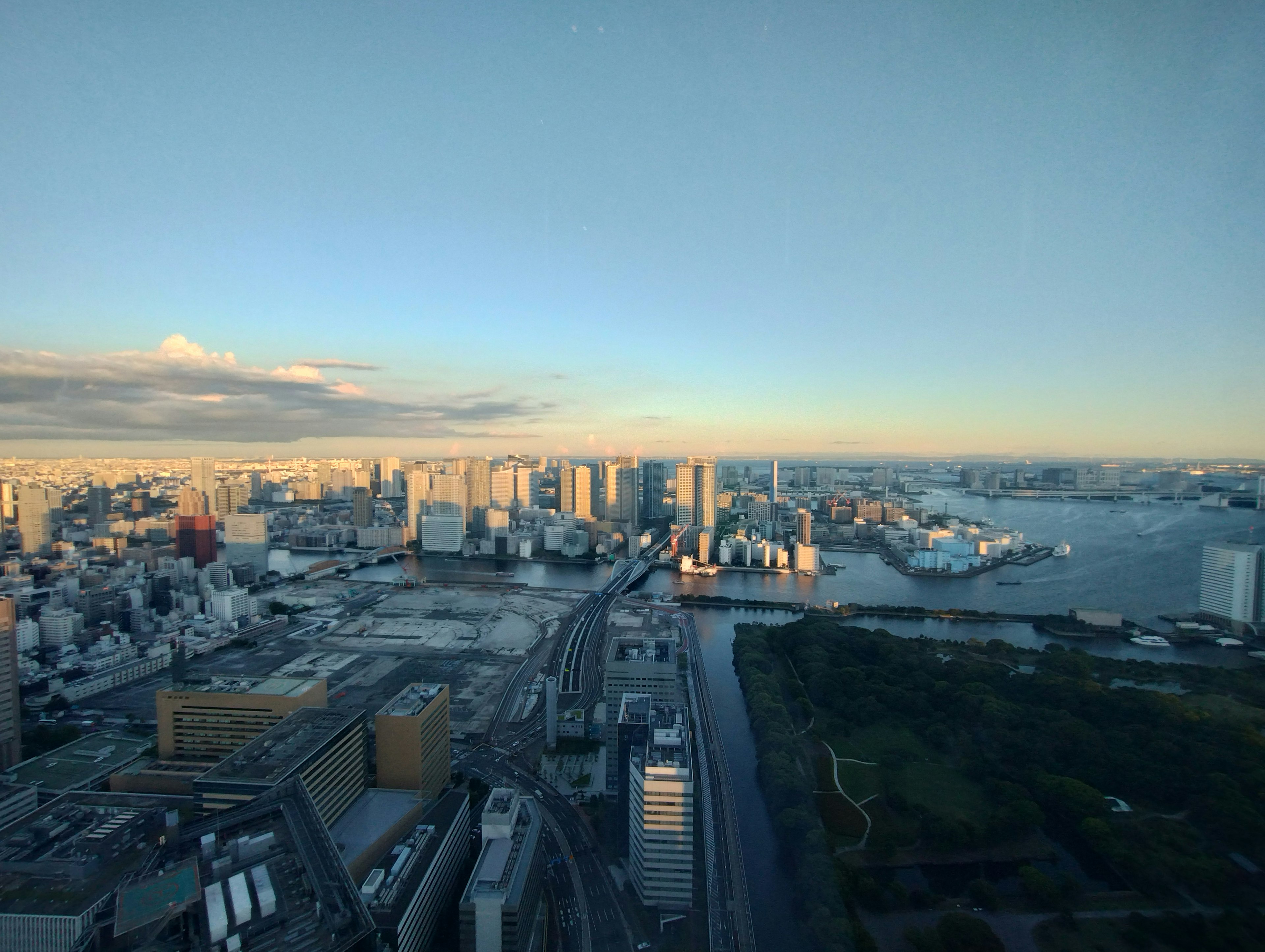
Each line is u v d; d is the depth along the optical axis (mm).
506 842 182125
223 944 96188
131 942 98812
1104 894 192875
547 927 180500
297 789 138500
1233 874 187000
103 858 177500
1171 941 172750
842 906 184125
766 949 177000
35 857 178250
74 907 158375
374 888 168125
